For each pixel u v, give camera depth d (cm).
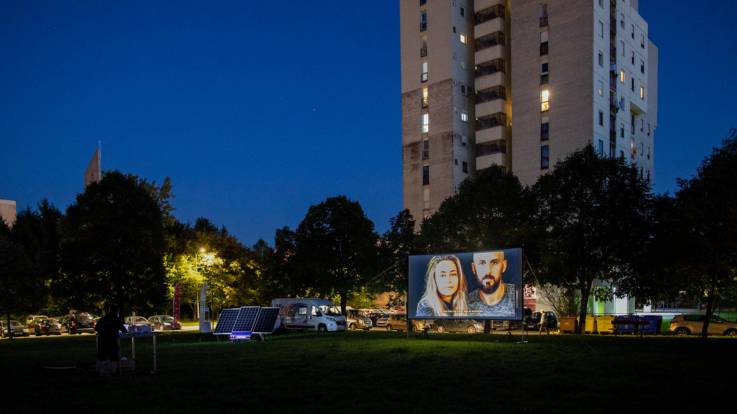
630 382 1297
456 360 1781
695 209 3291
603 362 1697
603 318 4084
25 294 4419
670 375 1402
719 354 1933
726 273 3397
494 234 3872
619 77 7012
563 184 3750
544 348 2197
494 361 1747
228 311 2878
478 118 7575
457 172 7438
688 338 2844
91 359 1947
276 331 3934
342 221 5103
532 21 7012
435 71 7625
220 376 1427
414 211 7688
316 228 5159
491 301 2652
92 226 4281
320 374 1465
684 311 7825
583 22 6625
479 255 2711
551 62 6819
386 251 5131
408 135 7819
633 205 3566
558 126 6700
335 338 2964
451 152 7400
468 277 2730
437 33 7650
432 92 7638
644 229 3512
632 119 7594
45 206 6631
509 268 2622
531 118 6931
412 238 5075
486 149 7538
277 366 1645
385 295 7600
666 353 1969
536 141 6875
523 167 6944
